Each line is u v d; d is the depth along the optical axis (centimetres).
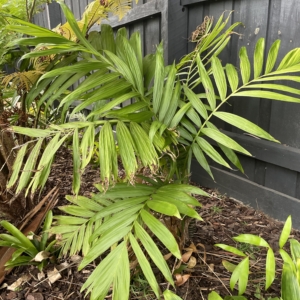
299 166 122
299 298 67
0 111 125
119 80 95
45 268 111
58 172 197
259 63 92
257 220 137
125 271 70
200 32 124
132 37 116
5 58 128
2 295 101
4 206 129
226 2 138
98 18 119
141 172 110
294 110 122
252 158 145
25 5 121
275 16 121
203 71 97
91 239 79
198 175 175
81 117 214
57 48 85
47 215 119
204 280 102
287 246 118
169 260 108
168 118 94
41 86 106
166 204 76
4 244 104
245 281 76
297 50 90
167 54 158
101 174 73
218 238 124
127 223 77
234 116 87
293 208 130
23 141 133
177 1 154
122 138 78
